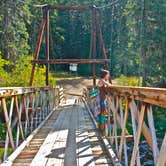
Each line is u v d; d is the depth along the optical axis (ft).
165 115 68.33
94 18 67.15
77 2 194.29
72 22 195.21
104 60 65.05
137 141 11.21
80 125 32.78
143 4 90.63
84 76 165.27
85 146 21.02
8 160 16.84
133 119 12.46
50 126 32.19
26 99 24.50
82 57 191.93
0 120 41.60
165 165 8.38
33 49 155.33
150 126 10.11
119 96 16.31
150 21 89.61
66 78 154.81
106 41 184.65
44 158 17.71
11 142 18.30
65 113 48.57
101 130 25.46
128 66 140.15
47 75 64.23
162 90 8.91
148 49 89.51
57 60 64.44
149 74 86.74
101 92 25.11
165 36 86.07
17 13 117.60
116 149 18.12
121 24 162.20
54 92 60.70
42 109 37.88
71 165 16.25
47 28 65.00
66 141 23.03
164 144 8.39
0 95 14.47
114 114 18.53
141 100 11.03
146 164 39.88
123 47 153.07
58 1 197.06
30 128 26.66
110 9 185.98
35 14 157.38
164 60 86.79
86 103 66.85
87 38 191.83
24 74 74.49
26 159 18.04
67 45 193.77
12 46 100.63
